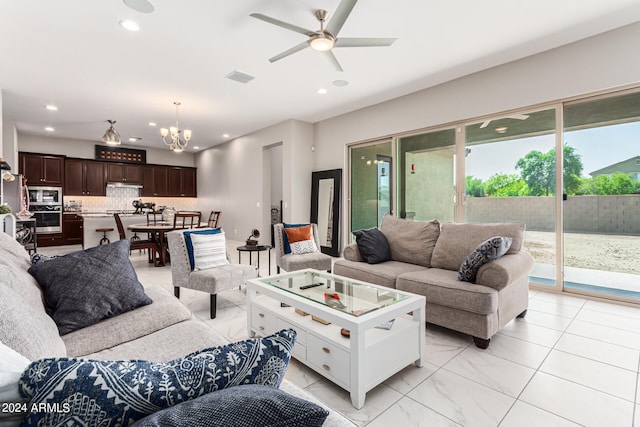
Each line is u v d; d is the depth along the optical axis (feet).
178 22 9.70
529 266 8.66
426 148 15.66
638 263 10.27
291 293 7.02
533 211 12.32
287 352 2.44
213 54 11.71
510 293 8.21
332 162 20.42
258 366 2.29
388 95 16.25
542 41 10.95
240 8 9.06
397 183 16.97
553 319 9.18
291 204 20.74
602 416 5.10
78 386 1.77
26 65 12.51
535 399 5.55
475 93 13.56
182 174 32.32
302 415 1.78
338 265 11.08
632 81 9.95
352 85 14.84
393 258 11.30
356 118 18.78
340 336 5.86
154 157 30.96
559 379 6.15
